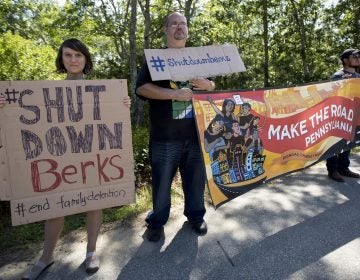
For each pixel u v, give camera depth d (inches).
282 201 177.0
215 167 140.7
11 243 139.9
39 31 722.2
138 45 721.6
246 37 999.6
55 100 112.3
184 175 145.9
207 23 596.1
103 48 793.6
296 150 169.5
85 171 118.4
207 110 137.0
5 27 599.8
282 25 938.7
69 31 598.9
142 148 240.8
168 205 141.4
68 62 117.2
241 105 145.7
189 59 134.1
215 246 134.8
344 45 885.2
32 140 111.0
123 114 120.9
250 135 149.9
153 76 126.5
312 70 989.8
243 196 185.2
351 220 153.4
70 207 117.8
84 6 555.8
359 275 114.6
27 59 244.4
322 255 126.3
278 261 123.7
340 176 205.6
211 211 167.2
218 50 140.2
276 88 158.9
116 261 126.3
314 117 175.0
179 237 142.2
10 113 107.9
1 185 108.7
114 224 155.3
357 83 192.9
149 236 140.0
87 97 115.8
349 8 834.2
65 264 124.8
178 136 135.8
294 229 146.6
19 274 120.3
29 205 112.7
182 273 118.4
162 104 134.0
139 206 171.3
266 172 158.1
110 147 120.6
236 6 800.9
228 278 115.1
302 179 210.7
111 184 122.3
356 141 201.0
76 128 115.6
